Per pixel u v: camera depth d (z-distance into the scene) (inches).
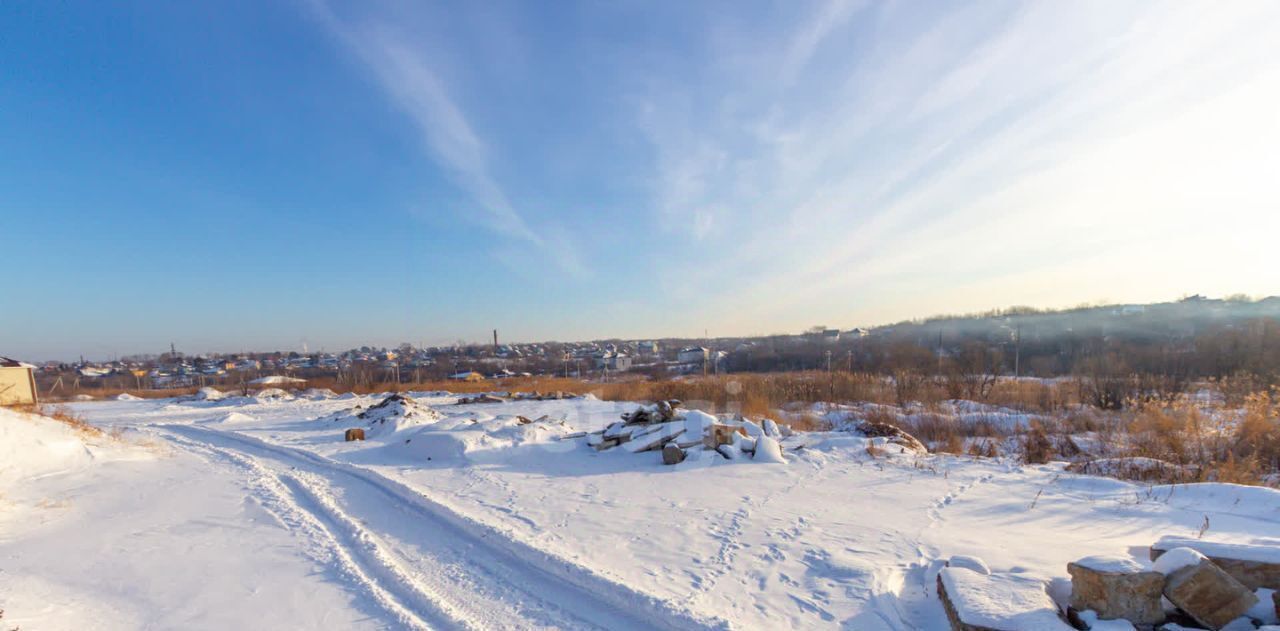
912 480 311.1
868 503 267.6
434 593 179.8
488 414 728.3
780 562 195.3
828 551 203.0
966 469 335.9
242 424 728.3
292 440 560.7
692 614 154.9
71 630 157.6
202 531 250.8
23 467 355.3
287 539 237.9
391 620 162.9
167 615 167.8
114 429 603.2
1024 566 176.9
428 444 443.2
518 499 293.1
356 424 663.1
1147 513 236.7
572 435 485.4
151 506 296.4
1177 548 144.9
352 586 187.3
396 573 196.1
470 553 217.3
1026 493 277.7
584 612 165.9
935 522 235.6
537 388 1299.2
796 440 423.2
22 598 177.6
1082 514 240.4
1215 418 436.1
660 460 379.9
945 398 853.8
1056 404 735.7
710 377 1168.8
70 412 721.0
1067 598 151.9
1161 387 689.6
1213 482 294.0
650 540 222.5
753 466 351.3
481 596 177.6
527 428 483.8
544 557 201.5
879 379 1015.0
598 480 335.6
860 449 394.9
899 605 161.9
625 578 183.2
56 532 252.8
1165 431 415.8
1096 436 486.0
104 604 175.5
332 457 446.6
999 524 230.7
